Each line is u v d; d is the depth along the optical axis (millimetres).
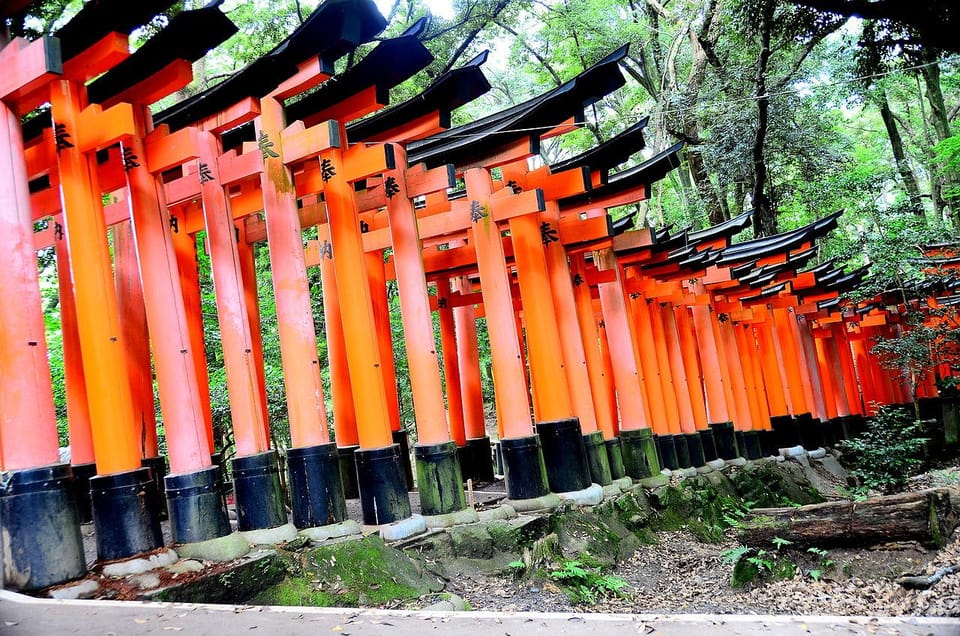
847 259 17891
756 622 4125
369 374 7512
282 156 7293
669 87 21984
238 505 6711
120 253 8992
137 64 6672
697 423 14523
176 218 9547
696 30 20516
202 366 9492
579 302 11492
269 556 5977
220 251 7141
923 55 10484
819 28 12094
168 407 6477
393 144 7859
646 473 11414
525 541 7992
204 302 14734
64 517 5617
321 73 6980
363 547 6508
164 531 7949
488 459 13430
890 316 20969
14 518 5430
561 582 7512
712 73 20516
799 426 18047
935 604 6492
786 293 17469
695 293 15258
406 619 4461
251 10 15109
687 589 8094
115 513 5988
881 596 7305
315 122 7953
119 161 6969
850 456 19094
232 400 6910
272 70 6961
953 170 23484
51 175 8055
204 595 5477
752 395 17094
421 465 7902
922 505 7965
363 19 7062
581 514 8945
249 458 6730
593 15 19781
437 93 8062
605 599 7477
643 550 9445
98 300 6258
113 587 5457
